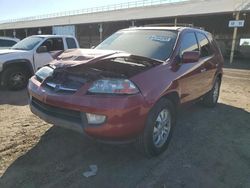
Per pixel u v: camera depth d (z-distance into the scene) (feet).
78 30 127.44
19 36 175.32
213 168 12.15
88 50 13.53
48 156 12.36
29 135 14.53
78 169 11.43
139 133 11.37
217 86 22.26
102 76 10.98
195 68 16.03
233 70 55.62
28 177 10.67
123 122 10.58
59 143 13.67
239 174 11.78
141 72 11.59
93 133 10.73
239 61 82.23
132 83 10.93
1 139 13.89
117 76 10.91
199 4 96.37
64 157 12.34
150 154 12.42
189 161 12.64
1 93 25.53
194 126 17.34
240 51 101.40
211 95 21.12
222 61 22.48
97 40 135.33
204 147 14.23
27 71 27.89
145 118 11.26
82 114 10.80
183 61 14.11
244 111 21.61
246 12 71.51
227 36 107.96
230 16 91.45
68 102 11.00
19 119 17.15
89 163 11.94
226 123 18.29
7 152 12.52
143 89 11.14
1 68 25.72
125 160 12.36
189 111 20.67
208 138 15.48
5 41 41.19
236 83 37.40
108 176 11.05
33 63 28.04
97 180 10.73
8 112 18.78
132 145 12.39
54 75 12.21
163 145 13.16
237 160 13.02
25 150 12.82
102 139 10.86
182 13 84.64
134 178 11.02
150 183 10.74
